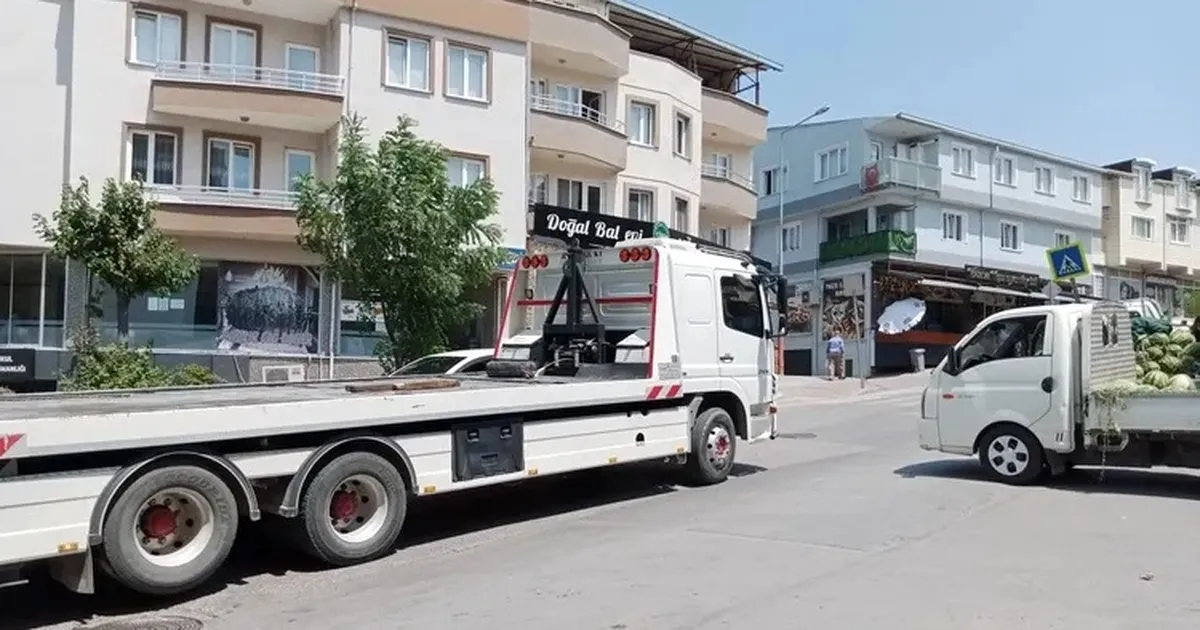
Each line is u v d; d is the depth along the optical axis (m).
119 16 21.97
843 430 18.70
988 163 45.19
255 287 23.33
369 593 7.08
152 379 18.38
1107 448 10.75
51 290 21.89
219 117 22.83
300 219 17.78
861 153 43.00
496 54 25.20
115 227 18.28
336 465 7.83
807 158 45.84
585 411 10.17
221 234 22.47
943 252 43.31
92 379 17.95
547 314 12.35
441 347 17.36
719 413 11.83
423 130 24.09
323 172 24.06
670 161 31.14
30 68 21.31
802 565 7.43
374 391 8.59
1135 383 11.06
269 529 7.93
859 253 41.81
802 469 13.08
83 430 6.37
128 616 6.64
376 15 23.66
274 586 7.38
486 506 10.52
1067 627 5.79
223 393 9.15
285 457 7.54
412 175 16.83
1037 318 11.29
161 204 21.80
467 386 9.35
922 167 42.06
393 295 17.11
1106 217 52.03
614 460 10.38
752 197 36.09
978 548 7.98
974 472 12.36
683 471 11.94
